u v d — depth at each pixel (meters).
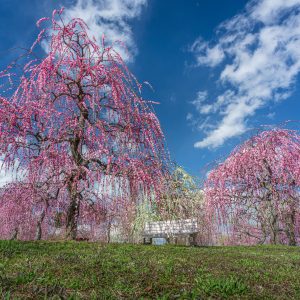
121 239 13.98
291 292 4.76
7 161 9.82
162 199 11.67
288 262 7.68
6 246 6.55
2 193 11.44
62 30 10.25
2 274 4.41
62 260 5.59
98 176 10.02
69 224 10.34
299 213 16.52
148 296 4.09
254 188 17.00
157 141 10.99
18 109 9.76
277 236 16.69
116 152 10.23
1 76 9.95
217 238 17.78
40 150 10.23
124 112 10.47
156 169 10.77
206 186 17.86
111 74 10.34
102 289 4.16
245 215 17.61
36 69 9.98
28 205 10.56
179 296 4.05
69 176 10.18
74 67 10.48
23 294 3.75
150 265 5.73
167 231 13.45
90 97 10.52
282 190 16.66
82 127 10.30
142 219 14.05
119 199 10.41
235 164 17.23
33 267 4.91
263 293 4.46
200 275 5.22
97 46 10.65
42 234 12.14
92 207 10.91
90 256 6.24
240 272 5.80
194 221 13.42
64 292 3.90
